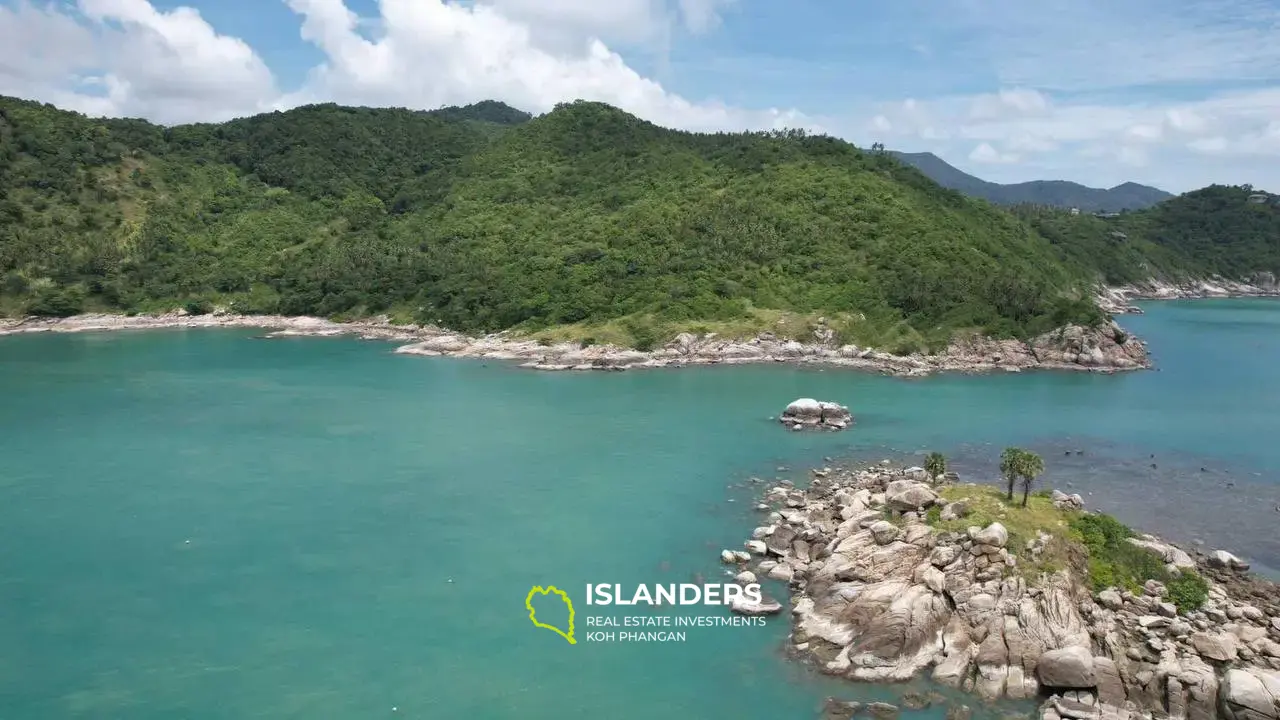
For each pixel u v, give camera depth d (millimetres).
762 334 153125
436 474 82125
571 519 70125
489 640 50500
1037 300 160625
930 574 51500
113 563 60906
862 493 70125
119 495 75250
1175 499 77750
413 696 44875
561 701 44406
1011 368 145500
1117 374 143500
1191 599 52000
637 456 88875
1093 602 51438
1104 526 57969
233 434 97125
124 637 50688
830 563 56281
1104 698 43125
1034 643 46844
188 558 61812
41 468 83188
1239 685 41594
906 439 97750
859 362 146625
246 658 48500
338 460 86688
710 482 80250
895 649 47594
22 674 46688
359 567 60500
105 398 116688
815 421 103125
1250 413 113062
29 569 59750
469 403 115125
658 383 130500
